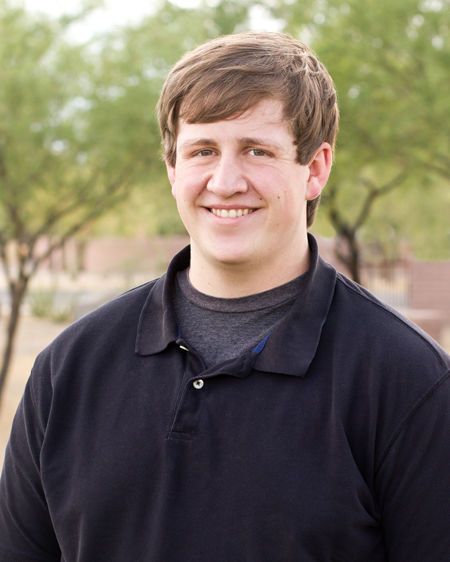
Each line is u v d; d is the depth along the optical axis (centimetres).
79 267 3014
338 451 145
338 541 144
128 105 794
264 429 148
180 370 157
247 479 146
